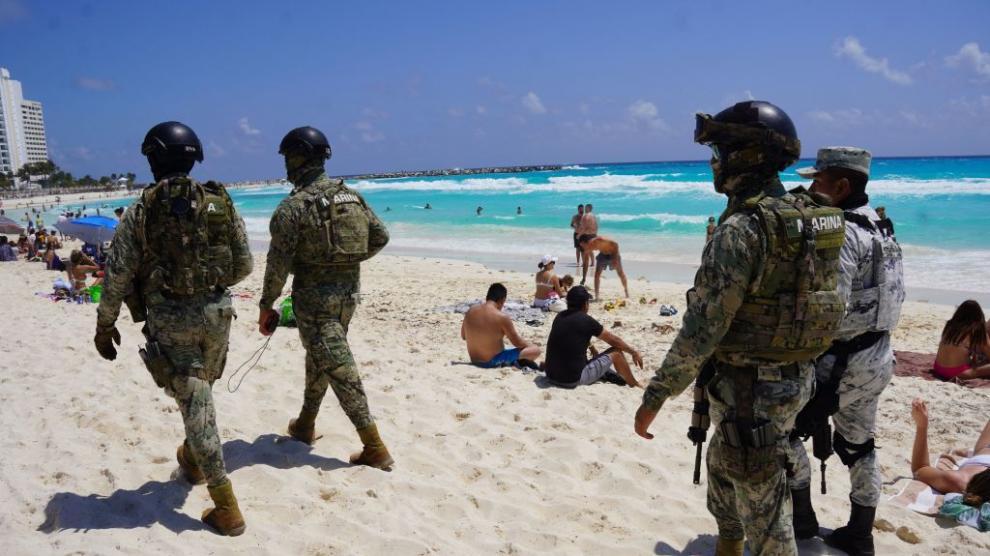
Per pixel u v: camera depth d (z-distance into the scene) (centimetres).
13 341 805
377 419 544
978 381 688
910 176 5928
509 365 735
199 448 350
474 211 4119
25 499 383
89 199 11738
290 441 484
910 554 359
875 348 327
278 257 414
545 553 356
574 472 456
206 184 362
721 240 244
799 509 361
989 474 399
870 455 348
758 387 253
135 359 711
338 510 387
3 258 2258
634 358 689
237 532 354
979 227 2344
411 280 1648
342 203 422
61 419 518
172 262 344
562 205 4191
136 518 367
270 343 809
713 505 298
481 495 417
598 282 1332
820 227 245
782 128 250
